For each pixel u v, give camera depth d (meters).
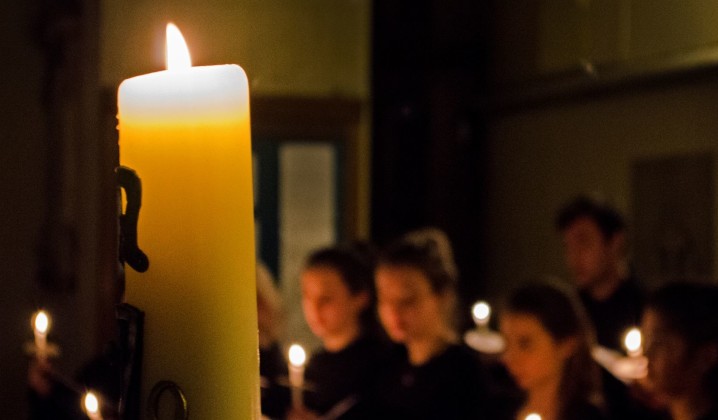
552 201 3.81
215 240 0.59
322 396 2.49
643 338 1.54
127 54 3.17
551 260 3.81
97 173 3.79
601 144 3.54
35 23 3.90
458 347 2.26
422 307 2.21
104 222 3.91
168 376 0.59
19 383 3.65
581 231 2.90
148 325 0.59
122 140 0.61
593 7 3.26
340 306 2.49
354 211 4.47
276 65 4.30
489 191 4.19
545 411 1.91
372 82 4.38
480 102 4.12
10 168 3.85
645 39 3.01
